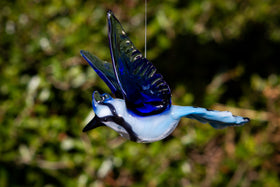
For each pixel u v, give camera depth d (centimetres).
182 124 422
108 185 411
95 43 404
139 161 410
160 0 412
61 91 403
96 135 404
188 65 445
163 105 175
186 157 423
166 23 410
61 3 412
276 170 446
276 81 459
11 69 405
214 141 435
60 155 404
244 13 433
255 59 467
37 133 398
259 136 446
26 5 415
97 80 400
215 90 447
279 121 446
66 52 403
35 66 405
